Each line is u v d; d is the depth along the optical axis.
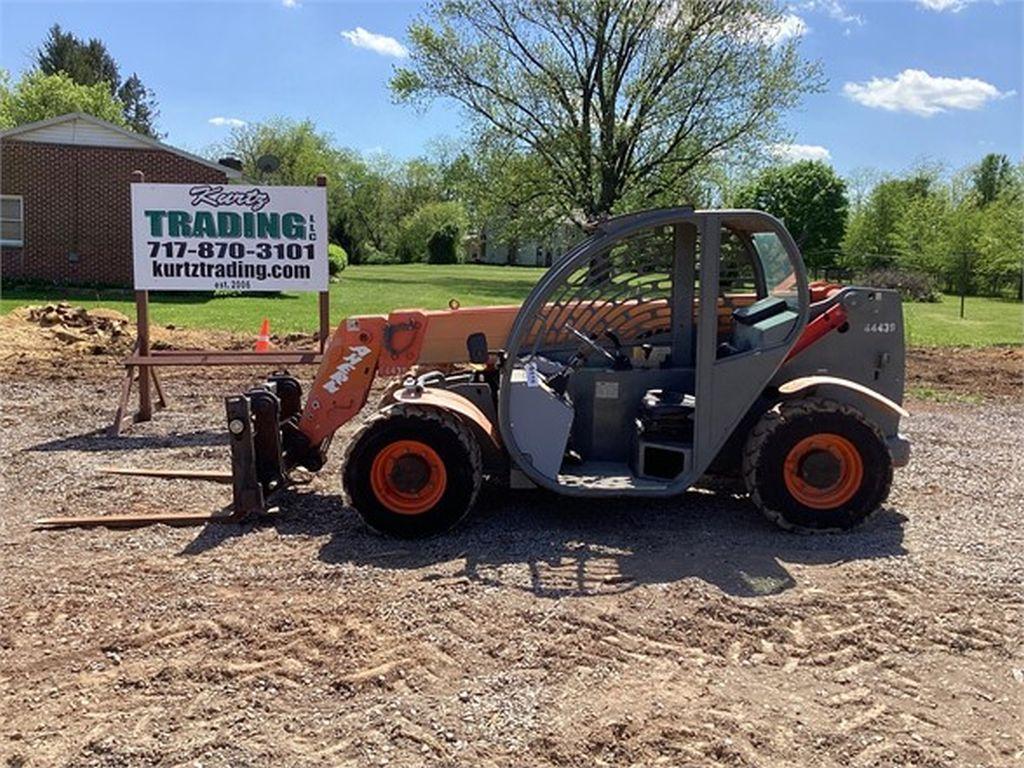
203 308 18.86
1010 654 3.83
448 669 3.60
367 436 5.18
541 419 5.20
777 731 3.19
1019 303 31.02
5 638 3.87
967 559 4.97
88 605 4.23
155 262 8.60
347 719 3.23
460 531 5.36
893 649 3.86
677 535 5.32
